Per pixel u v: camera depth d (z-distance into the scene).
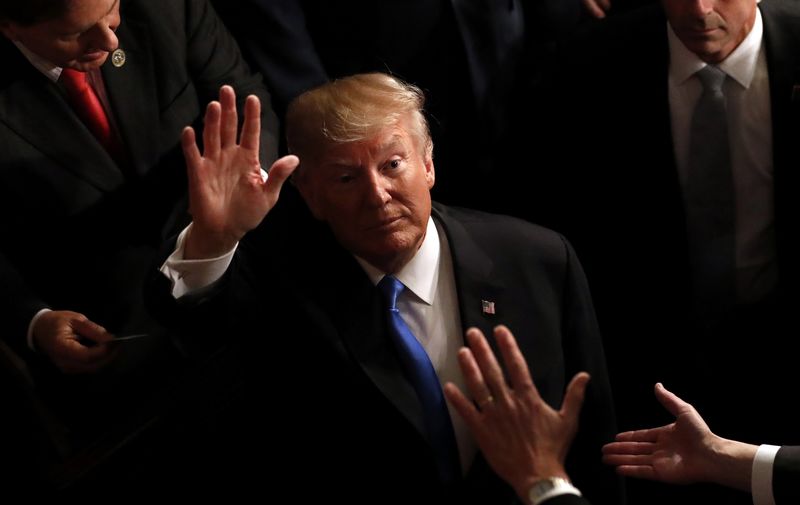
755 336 10.88
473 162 11.66
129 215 9.59
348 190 7.72
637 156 10.66
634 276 11.01
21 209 9.26
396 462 8.02
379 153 7.62
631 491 11.09
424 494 8.05
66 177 9.28
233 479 8.98
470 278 8.19
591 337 8.50
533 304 8.25
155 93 9.63
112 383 9.41
